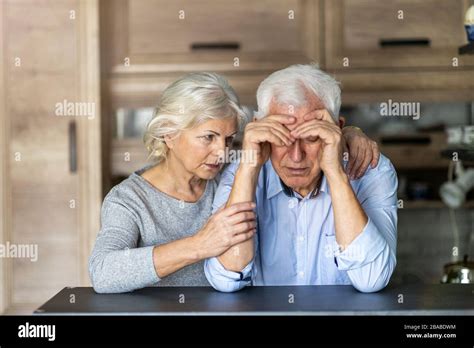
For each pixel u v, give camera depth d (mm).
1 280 2609
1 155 2600
